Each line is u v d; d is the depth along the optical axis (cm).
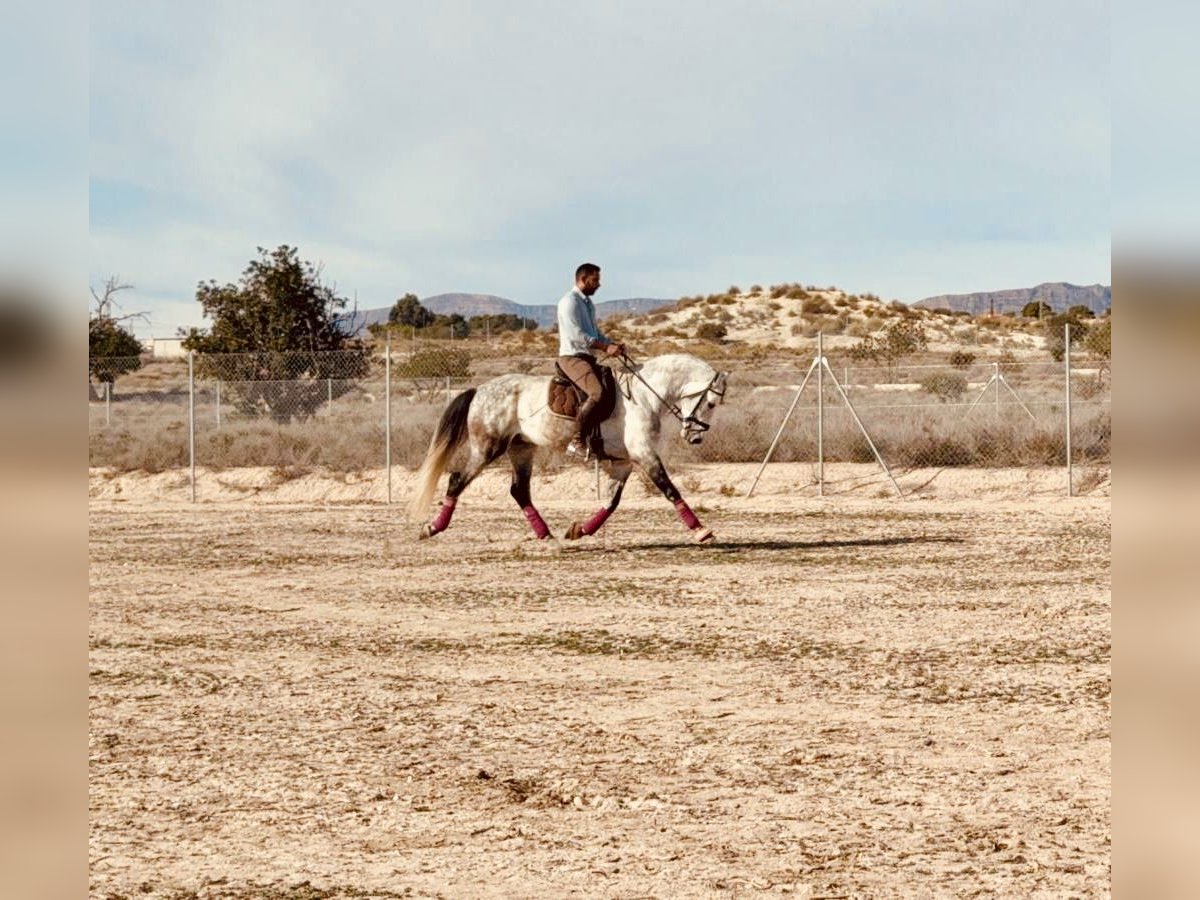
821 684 922
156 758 737
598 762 713
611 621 1220
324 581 1537
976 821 584
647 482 2694
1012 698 859
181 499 2895
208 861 545
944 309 9194
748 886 496
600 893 492
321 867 534
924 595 1341
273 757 736
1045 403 3216
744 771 686
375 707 873
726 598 1346
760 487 2680
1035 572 1498
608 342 1734
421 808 626
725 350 7106
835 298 9238
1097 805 607
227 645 1128
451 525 2194
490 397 1814
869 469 2733
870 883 495
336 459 3045
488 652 1078
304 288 4116
